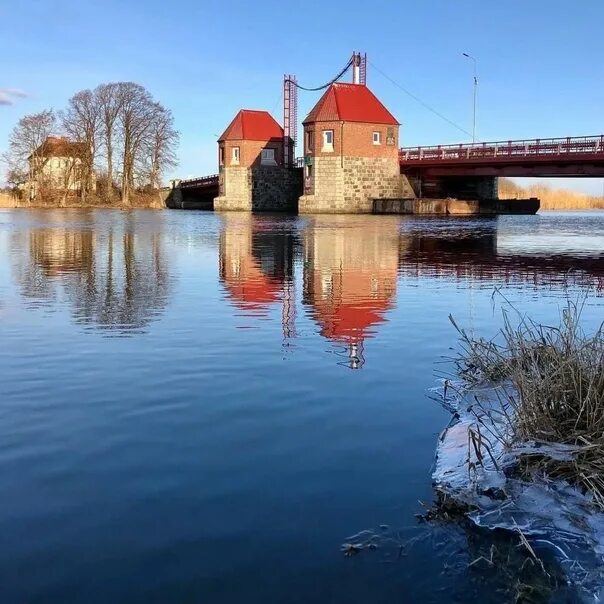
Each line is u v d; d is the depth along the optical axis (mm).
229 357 7891
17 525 3988
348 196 68688
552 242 27422
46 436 5379
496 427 5289
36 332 9305
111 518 4070
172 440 5297
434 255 21297
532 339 7066
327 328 9617
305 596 3381
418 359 7801
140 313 10836
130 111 102812
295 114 85188
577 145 53562
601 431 4680
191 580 3477
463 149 63250
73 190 107062
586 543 3920
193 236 30750
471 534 3982
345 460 4934
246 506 4234
